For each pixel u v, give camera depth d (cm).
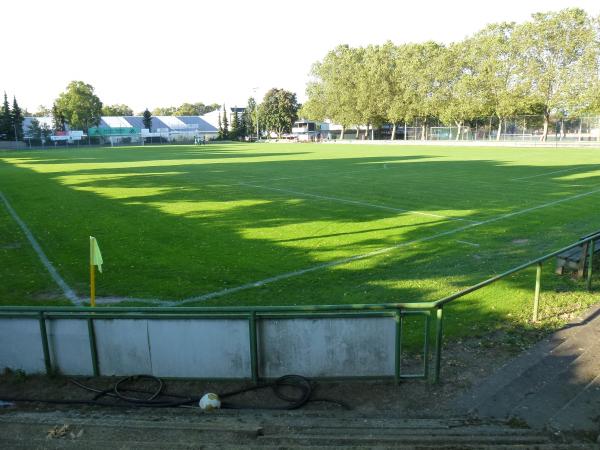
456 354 667
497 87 6750
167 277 1034
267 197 2125
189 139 11262
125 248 1284
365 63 8462
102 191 2406
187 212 1788
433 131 8212
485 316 802
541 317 791
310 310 564
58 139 9775
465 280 987
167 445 460
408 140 8325
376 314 568
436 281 984
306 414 532
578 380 579
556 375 594
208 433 477
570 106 6197
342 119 9106
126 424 497
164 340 591
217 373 595
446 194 2148
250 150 6712
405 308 567
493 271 1045
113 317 589
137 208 1891
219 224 1570
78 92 10988
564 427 480
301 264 1116
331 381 590
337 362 584
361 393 570
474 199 2002
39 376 622
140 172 3400
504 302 861
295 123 12600
